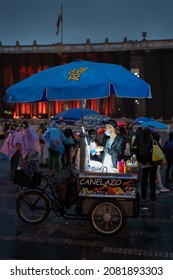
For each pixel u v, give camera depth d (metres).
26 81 7.50
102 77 6.86
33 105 61.31
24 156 13.47
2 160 20.91
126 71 7.66
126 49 58.25
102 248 6.09
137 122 21.95
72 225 7.49
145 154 9.51
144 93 7.31
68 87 6.78
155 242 6.43
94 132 11.15
